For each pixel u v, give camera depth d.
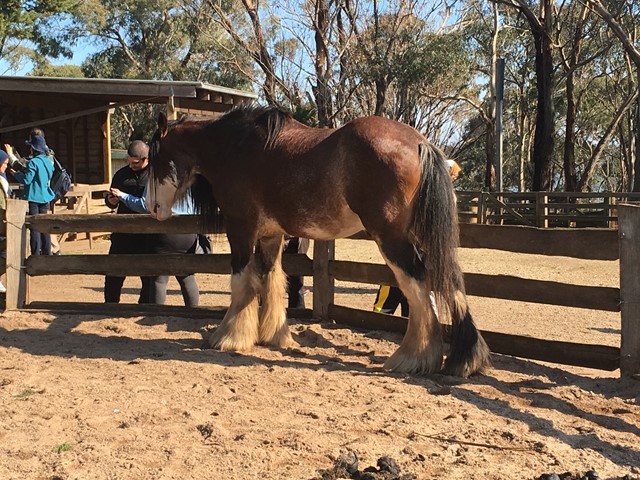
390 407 4.58
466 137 43.56
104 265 7.33
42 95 16.95
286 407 4.62
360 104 34.81
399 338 6.38
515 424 4.32
